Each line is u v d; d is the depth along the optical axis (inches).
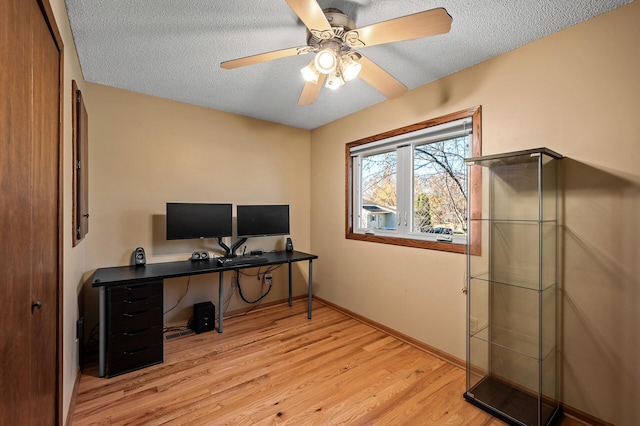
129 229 108.0
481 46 78.3
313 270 155.9
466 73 90.0
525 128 77.1
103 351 83.1
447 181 100.3
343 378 83.1
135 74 94.7
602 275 65.3
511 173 80.0
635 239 61.2
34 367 41.4
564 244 70.5
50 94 48.9
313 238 156.3
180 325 119.0
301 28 70.5
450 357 92.8
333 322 124.6
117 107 105.4
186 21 67.9
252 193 138.5
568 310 69.9
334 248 142.1
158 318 90.5
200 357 94.2
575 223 68.9
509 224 80.5
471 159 77.0
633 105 61.2
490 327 84.2
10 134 33.3
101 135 102.4
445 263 95.5
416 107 104.5
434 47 78.8
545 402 71.2
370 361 92.7
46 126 46.8
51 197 49.9
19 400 35.9
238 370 86.7
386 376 84.5
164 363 90.4
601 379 65.2
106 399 72.9
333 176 143.1
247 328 117.6
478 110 86.6
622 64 62.5
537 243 75.3
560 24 68.9
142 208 110.7
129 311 86.0
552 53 72.5
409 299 106.3
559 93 71.3
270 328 117.5
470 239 87.9
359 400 73.7
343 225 136.8
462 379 83.8
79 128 77.2
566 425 66.6
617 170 63.2
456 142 97.5
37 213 42.5
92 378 82.1
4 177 31.9
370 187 130.2
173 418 66.5
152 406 70.5
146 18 66.6
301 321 125.3
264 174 142.3
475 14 65.3
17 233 35.3
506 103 80.7
